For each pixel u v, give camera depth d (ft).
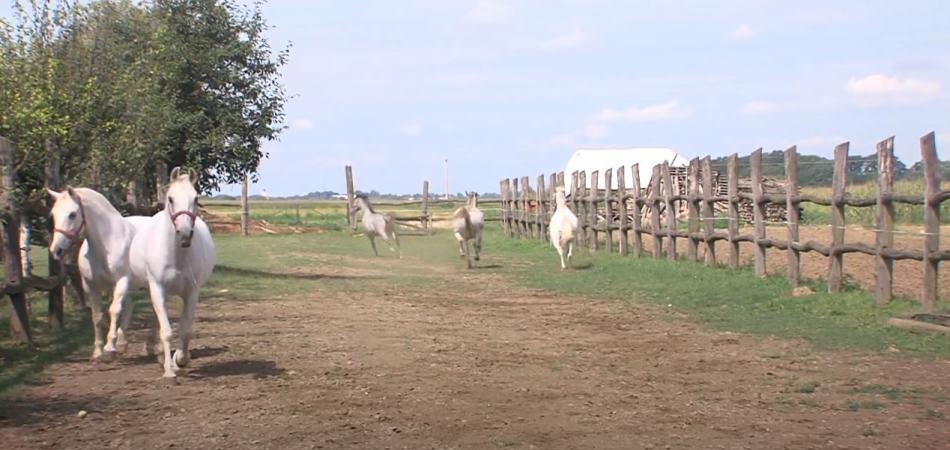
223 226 123.34
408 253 84.28
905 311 36.81
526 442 20.43
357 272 65.67
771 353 31.24
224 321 40.34
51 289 35.88
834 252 42.78
